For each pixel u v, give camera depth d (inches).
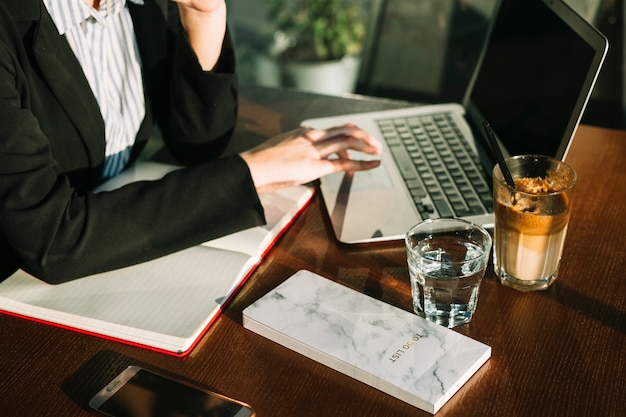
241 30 135.0
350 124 45.8
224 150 51.0
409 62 71.2
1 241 46.8
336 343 31.4
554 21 43.8
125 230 37.3
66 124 44.9
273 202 42.1
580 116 38.5
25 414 29.4
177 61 48.2
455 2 67.9
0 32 39.8
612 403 28.8
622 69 67.9
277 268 37.9
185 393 29.3
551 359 31.2
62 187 38.2
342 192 43.5
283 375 30.9
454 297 32.7
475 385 29.9
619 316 33.7
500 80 49.4
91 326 33.6
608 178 45.6
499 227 35.2
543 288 35.6
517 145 44.8
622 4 65.3
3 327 34.3
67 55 42.9
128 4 49.9
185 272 36.8
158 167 46.1
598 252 38.4
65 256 36.4
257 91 59.9
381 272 37.3
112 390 29.7
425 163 46.3
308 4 122.6
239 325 33.9
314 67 120.1
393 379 29.3
